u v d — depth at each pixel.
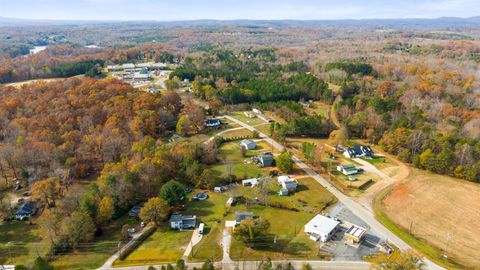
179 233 78.50
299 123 137.00
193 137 132.12
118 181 88.19
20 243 75.88
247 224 73.00
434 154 112.19
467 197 94.81
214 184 98.69
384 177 106.06
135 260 69.62
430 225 81.94
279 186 99.62
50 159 103.62
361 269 66.94
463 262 69.31
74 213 74.75
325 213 86.12
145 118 128.88
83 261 69.56
